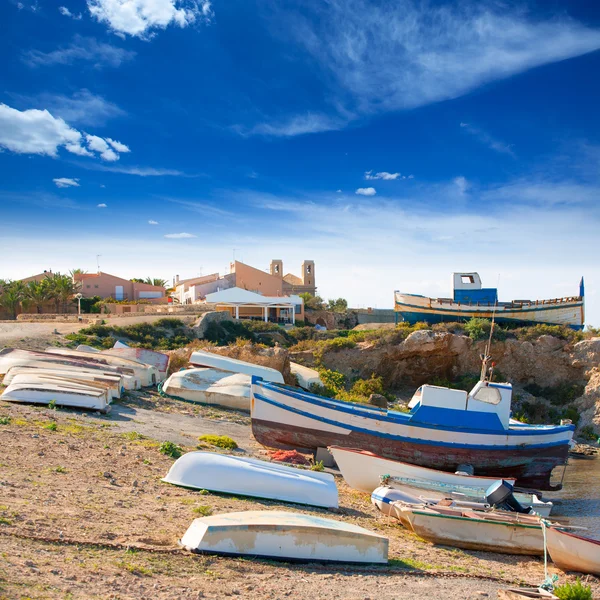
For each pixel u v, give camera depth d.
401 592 11.23
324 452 27.72
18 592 7.81
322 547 12.26
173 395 35.50
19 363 30.80
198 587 9.57
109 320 58.78
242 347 47.22
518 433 28.03
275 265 112.38
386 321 103.19
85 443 18.98
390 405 48.25
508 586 13.09
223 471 16.38
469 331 59.69
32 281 83.50
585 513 23.97
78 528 11.06
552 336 58.38
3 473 13.77
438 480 21.80
